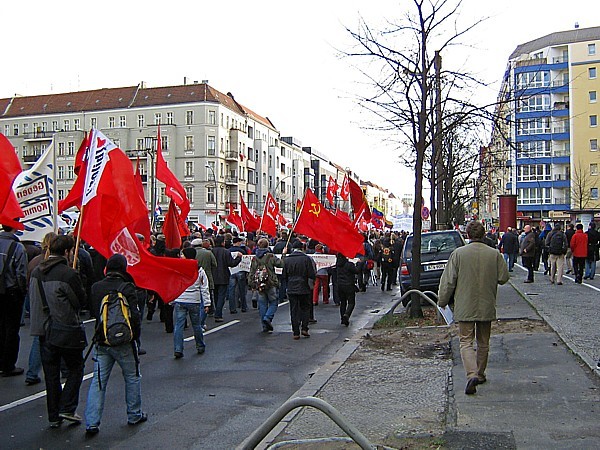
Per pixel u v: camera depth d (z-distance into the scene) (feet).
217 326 48.67
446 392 25.84
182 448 20.45
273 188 322.14
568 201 236.84
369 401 24.99
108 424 23.18
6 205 30.68
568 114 234.17
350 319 52.24
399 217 140.05
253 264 45.96
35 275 23.29
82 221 26.53
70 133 264.52
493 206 242.58
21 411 24.81
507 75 63.36
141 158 259.19
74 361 23.11
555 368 28.14
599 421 20.27
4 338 30.83
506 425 20.24
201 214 258.78
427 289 57.36
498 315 44.68
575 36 242.78
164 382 29.94
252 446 14.55
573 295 56.95
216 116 263.08
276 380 30.32
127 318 22.38
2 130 279.28
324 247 67.82
